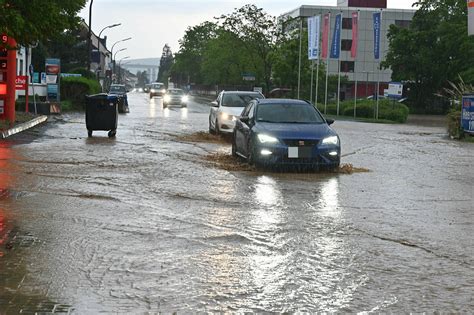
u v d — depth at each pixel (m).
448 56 77.25
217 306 5.71
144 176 13.70
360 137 29.25
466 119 29.86
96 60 81.75
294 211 10.25
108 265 6.91
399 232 8.91
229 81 90.56
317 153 15.01
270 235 8.50
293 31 72.62
